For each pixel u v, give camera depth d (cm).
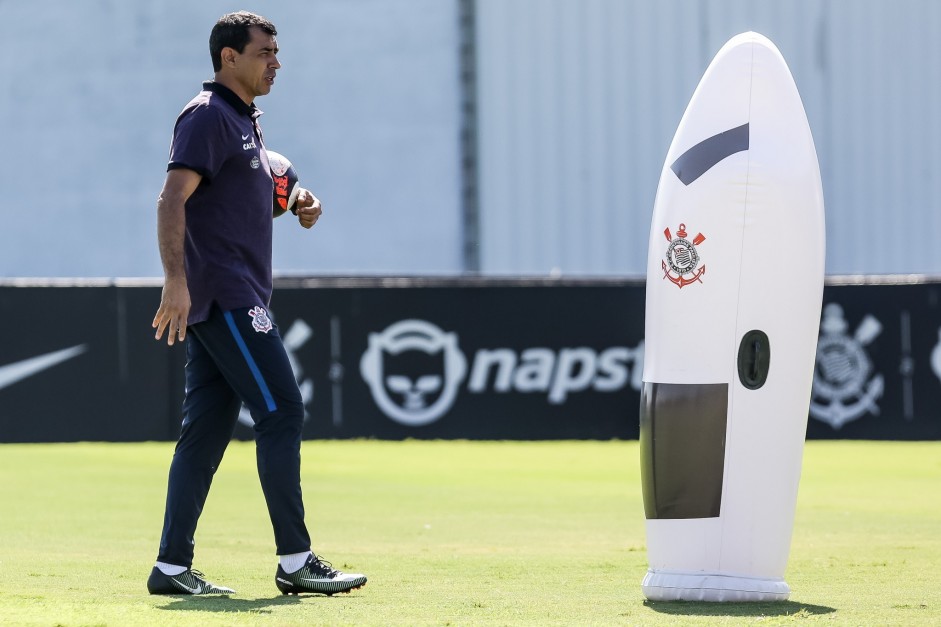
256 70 1290
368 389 4062
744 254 1184
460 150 6091
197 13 6244
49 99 6353
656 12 6053
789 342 1188
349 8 6122
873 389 3956
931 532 1983
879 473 3172
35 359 3966
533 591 1304
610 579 1412
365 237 6103
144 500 2528
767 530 1201
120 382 3978
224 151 1256
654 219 1244
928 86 5956
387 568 1522
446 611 1134
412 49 6100
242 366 1266
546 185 6094
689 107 1245
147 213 6291
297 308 4050
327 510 2388
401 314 4069
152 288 3994
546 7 6081
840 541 1847
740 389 1188
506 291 4075
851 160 5994
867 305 3953
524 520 2209
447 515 2292
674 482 1205
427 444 4025
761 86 1220
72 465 3366
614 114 6081
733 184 1187
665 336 1210
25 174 6366
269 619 1051
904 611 1142
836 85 5988
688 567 1210
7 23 6378
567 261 6094
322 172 6128
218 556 1666
